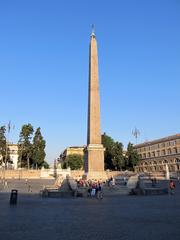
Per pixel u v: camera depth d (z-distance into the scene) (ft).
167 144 394.11
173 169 376.48
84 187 134.21
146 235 38.14
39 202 86.28
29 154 359.66
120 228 43.47
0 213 61.41
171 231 40.96
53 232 40.57
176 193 123.65
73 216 56.70
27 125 364.99
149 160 428.15
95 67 167.84
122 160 360.07
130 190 119.96
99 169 162.50
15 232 40.70
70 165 447.83
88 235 38.27
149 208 69.87
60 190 110.73
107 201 89.61
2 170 314.55
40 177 317.01
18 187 165.78
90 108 165.99
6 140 358.64
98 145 164.04
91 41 170.40
